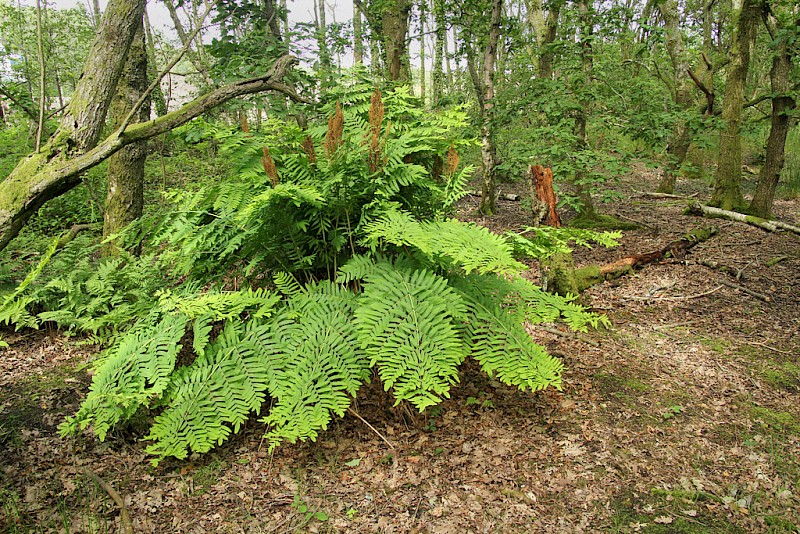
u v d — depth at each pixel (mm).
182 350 3562
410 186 3426
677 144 10836
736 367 4156
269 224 3082
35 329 4434
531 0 9562
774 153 8461
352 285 3348
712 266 6531
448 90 15859
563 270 5340
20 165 2232
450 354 2691
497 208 10188
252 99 4949
